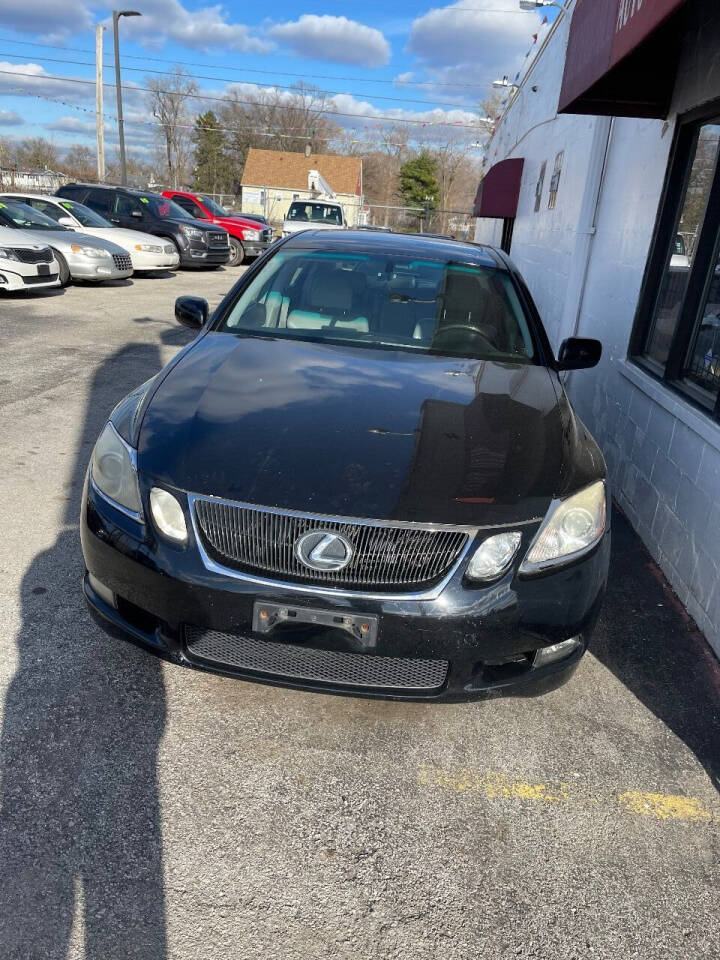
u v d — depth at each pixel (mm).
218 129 70000
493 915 1893
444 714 2627
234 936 1771
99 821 2053
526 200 12914
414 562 2121
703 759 2525
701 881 2053
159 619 2252
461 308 3586
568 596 2262
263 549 2131
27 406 5691
